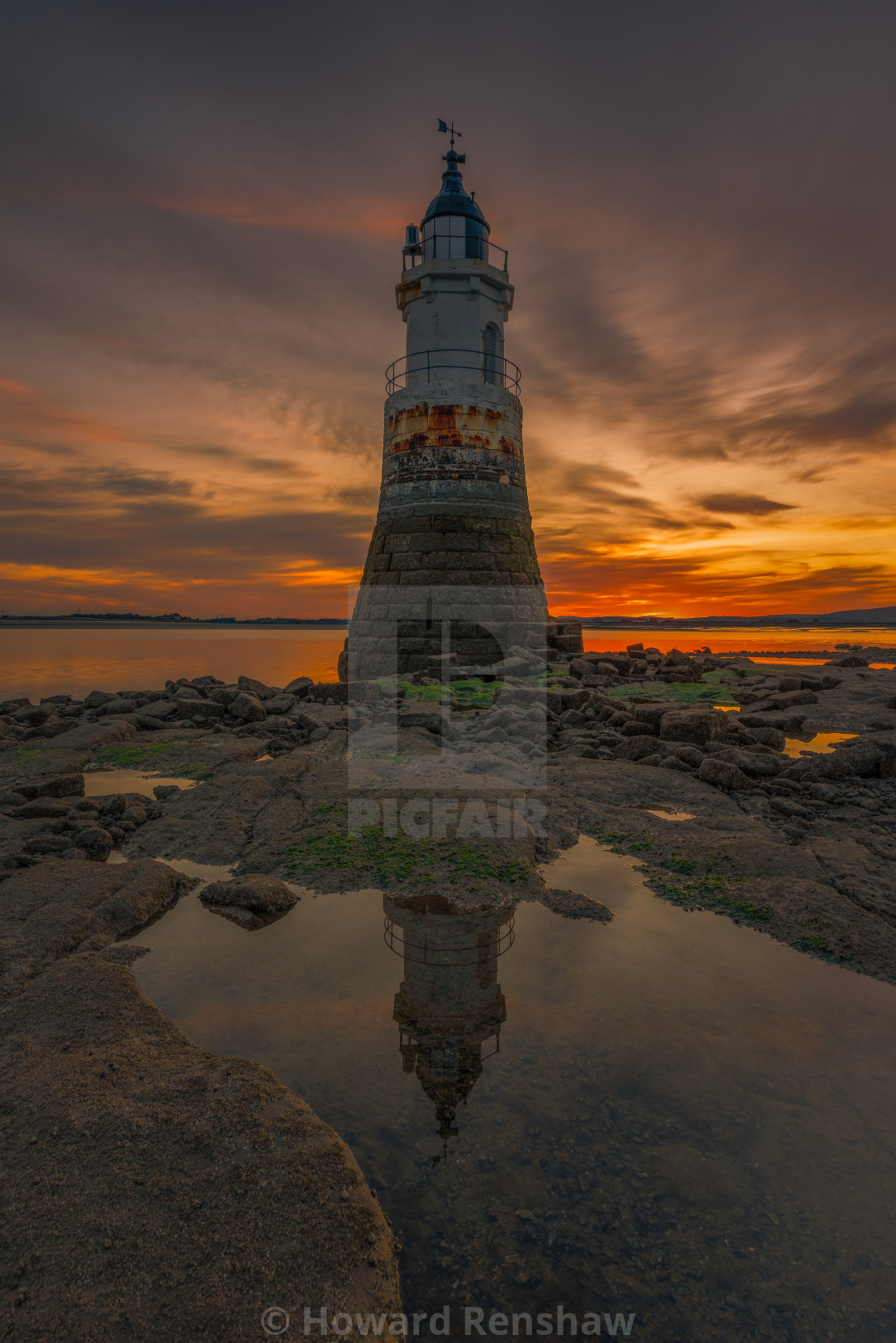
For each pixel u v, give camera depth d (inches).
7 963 195.8
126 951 209.8
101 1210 110.4
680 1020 171.6
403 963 200.7
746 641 2709.2
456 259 877.8
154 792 390.9
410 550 834.2
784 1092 145.6
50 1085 141.6
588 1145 131.4
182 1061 151.3
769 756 423.8
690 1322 99.3
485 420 846.5
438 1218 116.4
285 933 220.2
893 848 281.7
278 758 451.2
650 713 536.4
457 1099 143.3
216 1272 100.7
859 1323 99.0
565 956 204.7
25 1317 93.4
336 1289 99.8
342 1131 134.4
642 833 306.5
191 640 3196.4
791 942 212.7
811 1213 117.1
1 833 297.6
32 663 1647.4
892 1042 163.3
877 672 900.6
